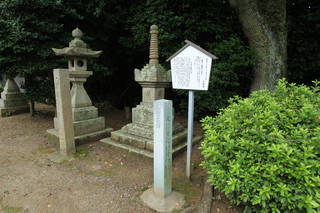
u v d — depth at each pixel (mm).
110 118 6090
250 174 1743
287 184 1659
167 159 2252
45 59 4918
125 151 3590
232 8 5266
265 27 4500
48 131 4277
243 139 1878
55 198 2379
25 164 3244
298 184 1610
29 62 4680
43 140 4305
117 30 6250
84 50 3920
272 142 1808
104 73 5801
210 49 4906
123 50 6500
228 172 1926
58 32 4953
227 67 4426
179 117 5922
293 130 1886
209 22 4988
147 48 5844
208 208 2105
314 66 5492
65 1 4934
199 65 2449
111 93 7875
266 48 4566
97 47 6039
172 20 4773
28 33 4254
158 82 3568
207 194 2328
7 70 4668
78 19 5320
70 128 3469
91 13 5418
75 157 3436
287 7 5816
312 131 1890
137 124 3879
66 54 3828
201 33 5129
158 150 2234
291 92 2592
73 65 4168
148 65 3639
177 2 4910
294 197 1572
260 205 1787
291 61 5688
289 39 5668
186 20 4848
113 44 6574
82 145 3885
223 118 2408
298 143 1758
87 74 4133
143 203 2260
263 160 1782
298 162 1615
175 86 2719
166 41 4855
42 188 2580
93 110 4266
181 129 4023
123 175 2900
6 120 5809
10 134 4723
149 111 3676
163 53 5020
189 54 2512
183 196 2363
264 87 4590
